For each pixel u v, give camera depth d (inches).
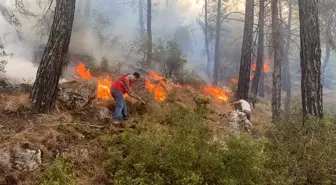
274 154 240.4
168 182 195.6
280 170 224.2
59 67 269.1
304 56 316.8
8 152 193.9
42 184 174.7
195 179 189.2
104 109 290.4
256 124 366.0
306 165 226.8
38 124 236.7
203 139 218.5
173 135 220.4
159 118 289.1
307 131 265.1
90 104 291.7
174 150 202.4
